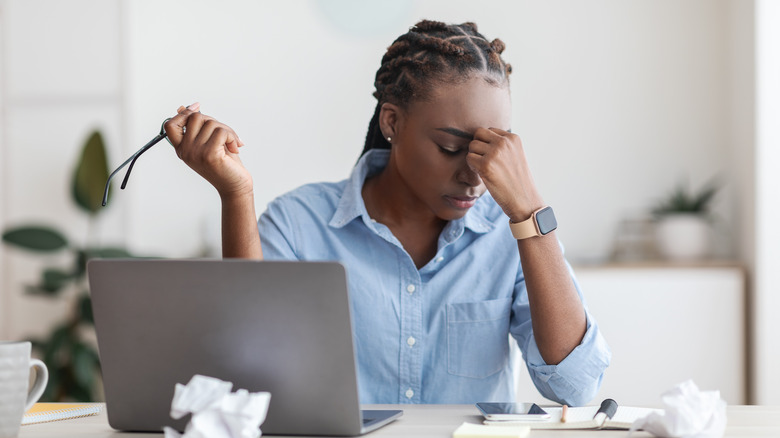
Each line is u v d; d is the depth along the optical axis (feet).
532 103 10.30
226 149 3.95
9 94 11.42
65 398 10.37
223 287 2.82
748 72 8.99
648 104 10.11
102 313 2.97
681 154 10.05
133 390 3.02
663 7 10.06
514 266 4.71
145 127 11.17
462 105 4.15
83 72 11.21
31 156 11.41
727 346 8.70
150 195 11.18
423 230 4.72
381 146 4.91
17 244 10.43
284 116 10.85
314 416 2.88
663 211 9.66
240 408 2.52
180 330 2.90
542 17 10.29
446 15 10.52
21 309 11.51
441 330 4.60
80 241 11.34
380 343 4.57
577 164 10.22
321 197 4.86
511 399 4.75
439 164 4.21
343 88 10.77
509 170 3.90
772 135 8.63
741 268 8.72
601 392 8.78
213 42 10.97
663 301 8.75
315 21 10.80
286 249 4.69
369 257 4.65
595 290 8.80
